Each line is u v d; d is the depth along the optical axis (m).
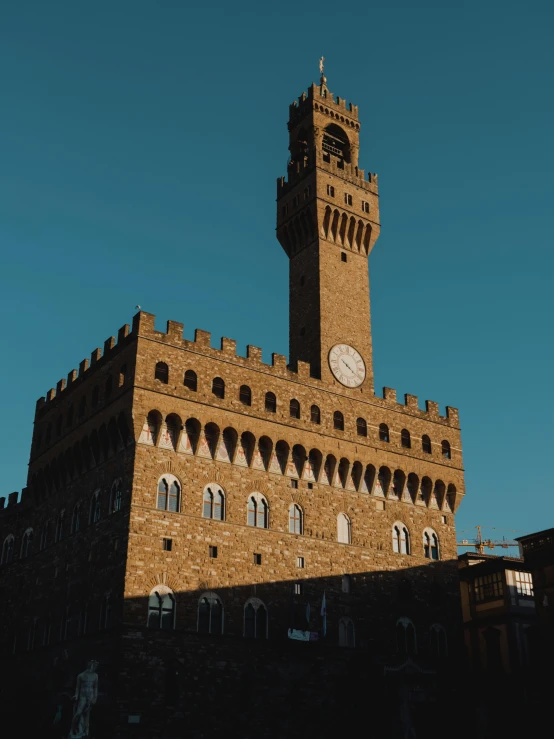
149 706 71.06
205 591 78.00
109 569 77.12
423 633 92.06
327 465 91.81
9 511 102.19
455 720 88.69
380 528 93.31
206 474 82.25
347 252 103.75
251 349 89.25
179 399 82.00
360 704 83.06
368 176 109.62
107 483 82.12
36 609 89.44
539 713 88.12
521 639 98.94
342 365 96.94
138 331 81.69
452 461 102.44
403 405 100.56
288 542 85.44
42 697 80.00
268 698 78.12
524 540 94.62
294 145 110.56
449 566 97.69
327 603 85.75
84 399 89.88
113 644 72.44
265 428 87.19
